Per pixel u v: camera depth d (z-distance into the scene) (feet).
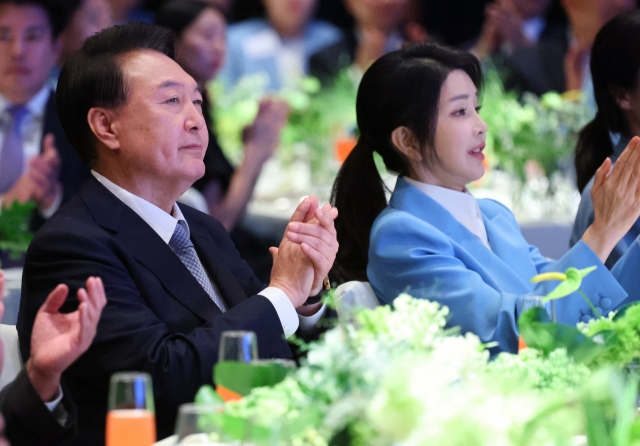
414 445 8.93
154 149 16.30
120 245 15.80
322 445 9.50
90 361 14.82
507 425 9.04
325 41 47.96
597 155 23.68
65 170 32.42
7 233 24.62
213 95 39.45
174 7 34.55
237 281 17.67
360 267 20.97
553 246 30.73
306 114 38.17
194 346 14.93
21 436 12.92
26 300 15.56
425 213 19.79
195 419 9.96
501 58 44.29
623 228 17.95
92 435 15.16
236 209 35.22
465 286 18.58
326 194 35.86
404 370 9.26
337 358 10.02
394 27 47.98
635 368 12.25
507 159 34.19
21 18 32.32
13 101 32.60
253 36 47.37
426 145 19.72
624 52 22.35
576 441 11.20
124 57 16.53
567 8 44.57
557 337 12.50
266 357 15.42
